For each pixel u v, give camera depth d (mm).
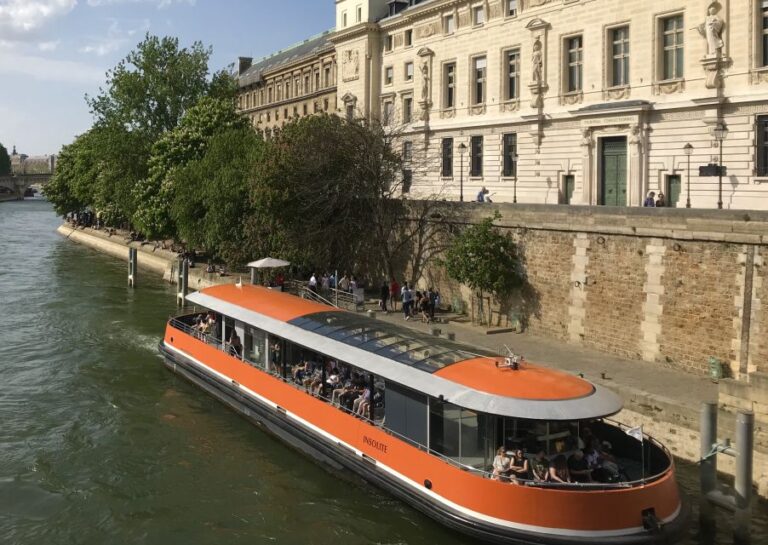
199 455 18266
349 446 16625
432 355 15797
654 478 12891
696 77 31031
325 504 15688
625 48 34500
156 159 56281
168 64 67250
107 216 73188
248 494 16172
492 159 42219
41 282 47781
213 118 55031
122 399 22484
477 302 30031
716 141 30391
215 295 23859
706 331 21125
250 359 21234
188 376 23891
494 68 41781
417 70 48156
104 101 67125
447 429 14273
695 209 21266
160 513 15320
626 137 34156
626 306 23609
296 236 36719
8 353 27844
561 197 38000
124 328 32531
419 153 43281
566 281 25875
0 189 189375
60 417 20891
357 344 17375
